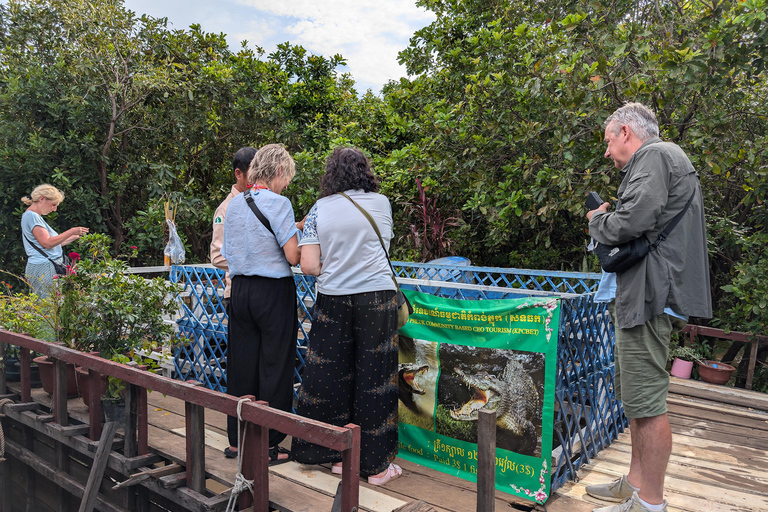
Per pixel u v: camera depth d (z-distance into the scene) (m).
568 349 2.75
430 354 2.96
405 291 3.09
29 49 8.41
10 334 3.56
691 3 5.79
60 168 7.48
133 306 3.46
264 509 2.22
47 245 4.39
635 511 2.28
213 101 9.02
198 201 8.59
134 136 8.51
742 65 4.57
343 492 1.92
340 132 9.62
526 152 6.31
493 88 6.08
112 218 8.80
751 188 5.11
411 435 3.06
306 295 3.91
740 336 5.55
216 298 3.92
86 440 2.96
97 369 2.83
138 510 3.00
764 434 3.85
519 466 2.62
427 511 2.15
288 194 8.05
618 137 2.42
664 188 2.15
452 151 7.00
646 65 4.86
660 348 2.23
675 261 2.19
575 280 4.64
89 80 7.68
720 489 2.90
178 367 4.16
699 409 4.45
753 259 5.84
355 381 2.67
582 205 5.47
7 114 7.29
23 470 4.08
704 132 5.02
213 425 3.39
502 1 7.28
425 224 7.04
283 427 2.04
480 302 2.78
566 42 5.46
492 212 6.37
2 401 3.60
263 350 2.67
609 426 3.54
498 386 2.70
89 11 8.00
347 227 2.57
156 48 8.66
